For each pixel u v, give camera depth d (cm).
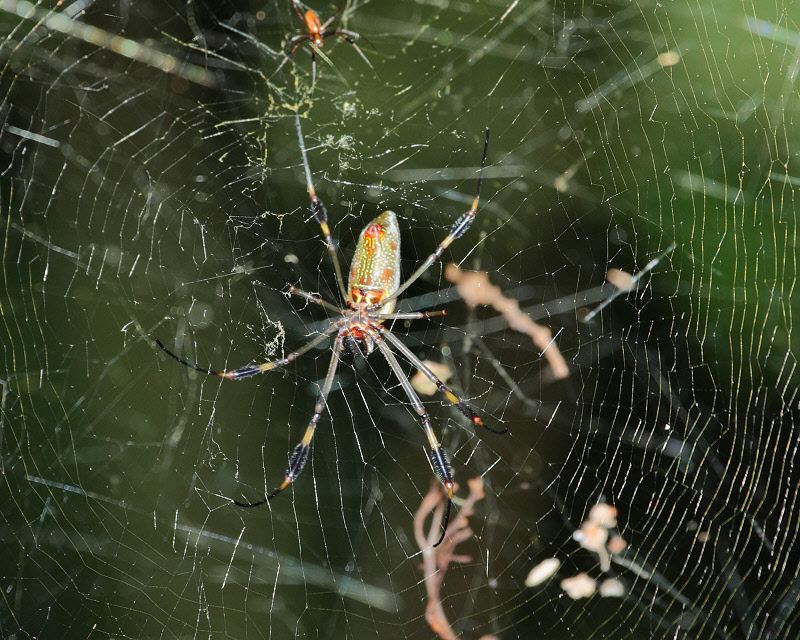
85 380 59
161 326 59
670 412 59
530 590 59
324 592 59
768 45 59
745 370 59
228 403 59
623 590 58
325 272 59
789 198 59
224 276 59
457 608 59
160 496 59
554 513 59
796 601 57
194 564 59
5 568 59
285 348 59
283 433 59
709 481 59
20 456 59
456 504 59
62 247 59
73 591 59
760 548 58
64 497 59
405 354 58
